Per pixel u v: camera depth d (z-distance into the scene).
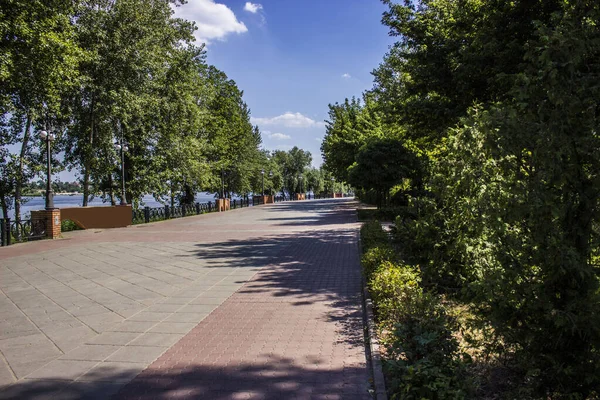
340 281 8.05
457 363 3.16
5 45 15.82
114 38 22.06
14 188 21.72
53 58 16.81
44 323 5.77
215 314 6.05
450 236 6.30
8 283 8.42
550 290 3.18
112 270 9.66
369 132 34.62
